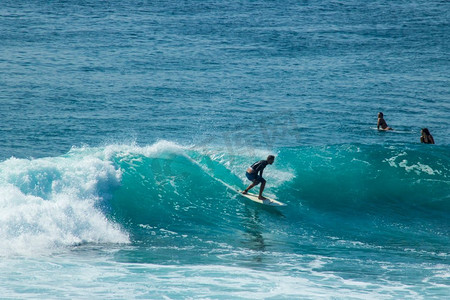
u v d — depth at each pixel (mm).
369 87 129375
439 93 125188
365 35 194625
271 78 135000
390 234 53312
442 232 54188
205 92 120188
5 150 78250
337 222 56469
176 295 35219
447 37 194125
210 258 44031
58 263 41000
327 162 69750
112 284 36875
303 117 104562
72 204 49719
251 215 56656
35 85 118500
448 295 36750
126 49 160125
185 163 62969
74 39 170375
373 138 92688
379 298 35875
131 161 59781
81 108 104188
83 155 58781
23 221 45469
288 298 35281
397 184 65188
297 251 47125
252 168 59094
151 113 103250
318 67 148000
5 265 39906
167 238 49375
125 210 53406
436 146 76625
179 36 181875
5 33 172875
